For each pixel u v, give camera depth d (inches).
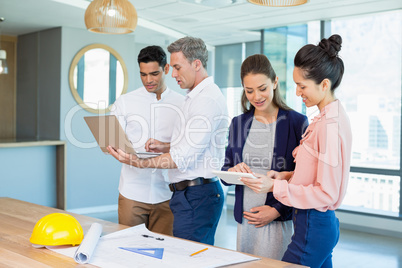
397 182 229.0
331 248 70.1
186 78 91.3
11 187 236.8
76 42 260.1
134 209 110.5
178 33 277.4
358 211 229.1
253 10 219.3
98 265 59.6
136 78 316.8
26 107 284.7
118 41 273.4
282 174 78.7
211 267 58.7
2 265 60.2
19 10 217.0
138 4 210.8
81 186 263.3
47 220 69.0
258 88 79.0
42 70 269.9
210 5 209.8
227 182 83.0
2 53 237.0
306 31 251.3
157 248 67.0
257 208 82.4
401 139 228.1
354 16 229.9
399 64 227.3
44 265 60.1
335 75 67.8
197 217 92.4
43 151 249.1
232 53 322.3
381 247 197.2
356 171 242.2
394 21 227.5
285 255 71.2
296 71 68.4
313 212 68.5
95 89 267.7
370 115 237.0
